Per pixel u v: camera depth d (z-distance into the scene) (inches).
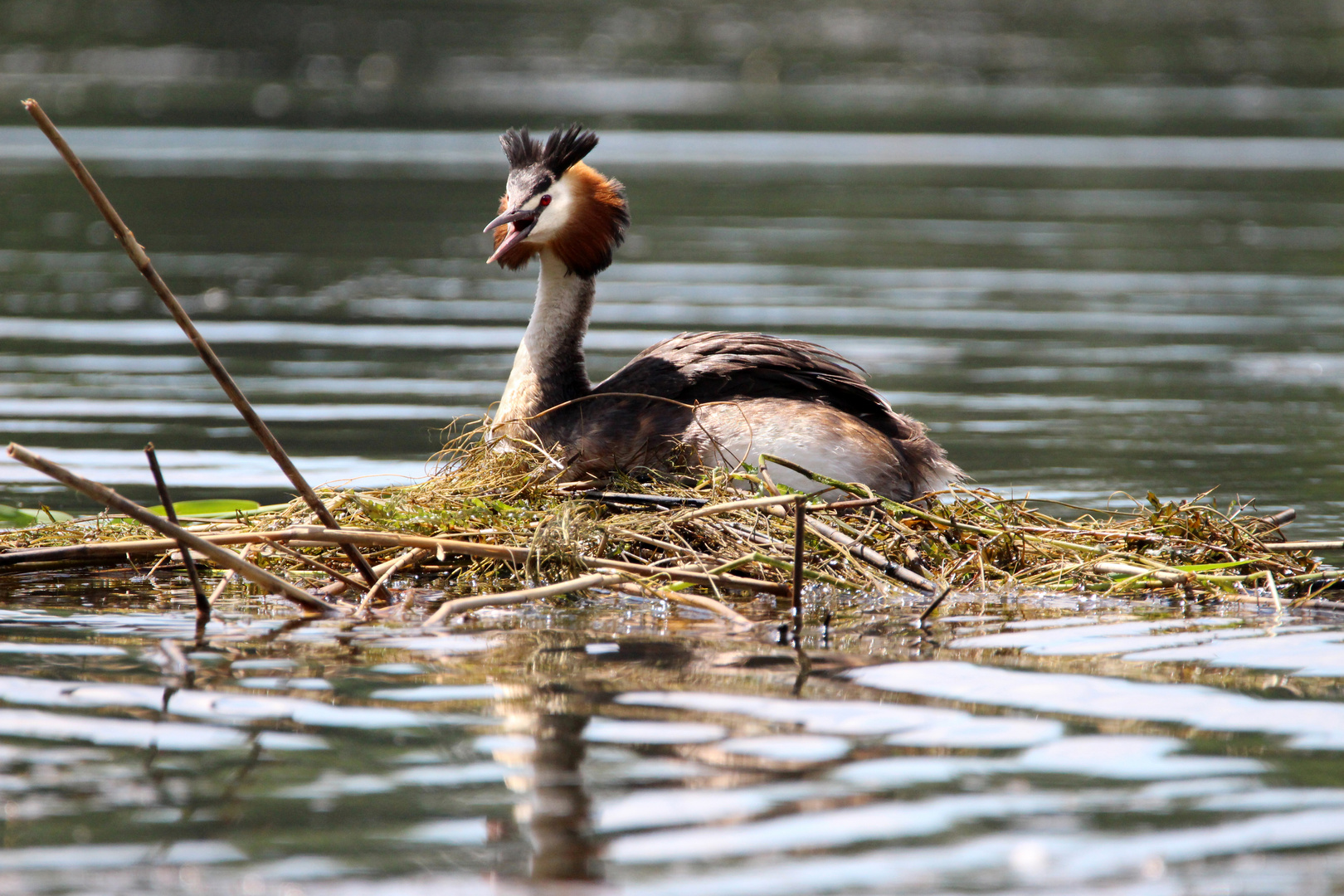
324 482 531.5
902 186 1529.3
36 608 387.9
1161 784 265.4
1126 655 347.6
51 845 239.8
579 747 281.1
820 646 353.7
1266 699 313.4
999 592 414.0
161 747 281.4
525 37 2733.8
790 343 481.7
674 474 454.9
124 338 822.5
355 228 1246.9
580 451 460.4
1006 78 2522.1
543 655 343.9
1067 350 832.3
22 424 624.4
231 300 943.7
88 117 1893.5
